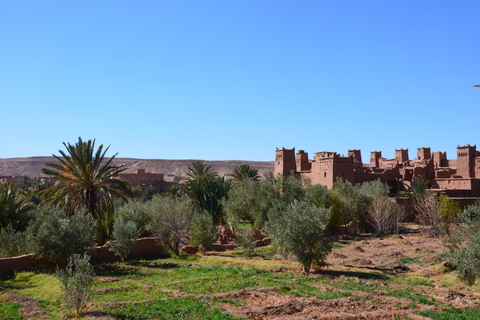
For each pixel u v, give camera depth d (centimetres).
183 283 2052
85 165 3356
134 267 2530
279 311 1562
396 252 3306
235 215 4344
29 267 2233
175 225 3148
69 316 1472
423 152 9038
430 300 1777
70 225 2317
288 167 8038
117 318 1424
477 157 6794
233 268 2531
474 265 1875
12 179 11325
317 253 2375
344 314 1516
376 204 4919
